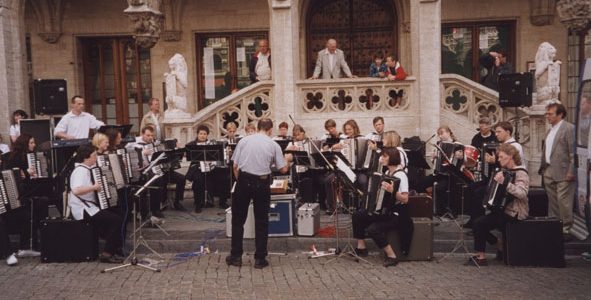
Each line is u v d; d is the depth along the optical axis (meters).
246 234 9.75
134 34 14.77
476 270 8.39
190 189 13.84
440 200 11.05
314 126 13.73
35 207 9.80
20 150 9.96
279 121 13.75
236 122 13.91
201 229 10.31
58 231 9.09
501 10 17.66
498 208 8.39
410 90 13.71
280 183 9.98
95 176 8.98
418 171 11.46
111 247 9.08
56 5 18.41
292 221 9.82
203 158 11.27
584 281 7.75
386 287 7.60
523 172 8.38
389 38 18.31
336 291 7.46
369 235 8.67
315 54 18.59
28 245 9.66
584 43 17.14
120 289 7.69
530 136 13.19
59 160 10.55
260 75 14.56
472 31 18.03
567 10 14.01
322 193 11.88
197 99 18.83
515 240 8.52
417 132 13.60
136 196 8.89
